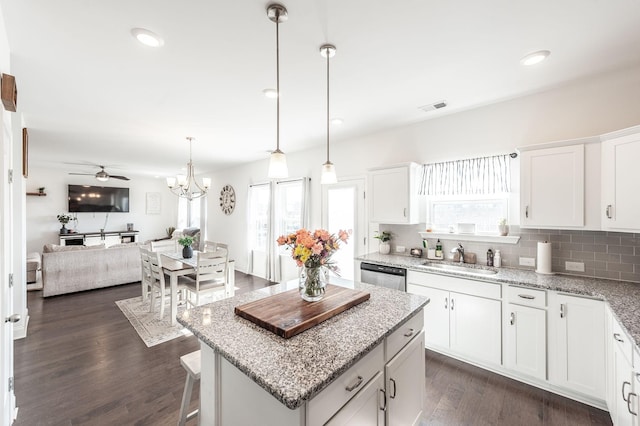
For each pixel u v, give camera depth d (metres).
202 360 1.42
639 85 2.21
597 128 2.37
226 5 1.49
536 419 1.95
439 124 3.28
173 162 6.15
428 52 1.96
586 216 2.22
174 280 3.48
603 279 2.35
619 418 1.66
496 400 2.14
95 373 2.47
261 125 3.53
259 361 1.12
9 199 1.95
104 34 1.73
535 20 1.63
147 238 9.03
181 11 1.53
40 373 2.46
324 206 4.53
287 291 1.98
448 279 2.67
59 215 7.48
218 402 1.34
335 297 1.81
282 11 1.53
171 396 2.19
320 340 1.30
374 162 3.89
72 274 4.68
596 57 2.04
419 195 3.44
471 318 2.54
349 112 3.11
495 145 2.89
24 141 3.28
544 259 2.54
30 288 4.89
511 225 2.84
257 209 6.10
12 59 2.00
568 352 2.10
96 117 3.23
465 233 3.07
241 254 6.42
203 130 3.74
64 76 2.27
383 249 3.66
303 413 0.98
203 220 7.69
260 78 2.33
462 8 1.53
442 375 2.45
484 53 1.98
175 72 2.22
